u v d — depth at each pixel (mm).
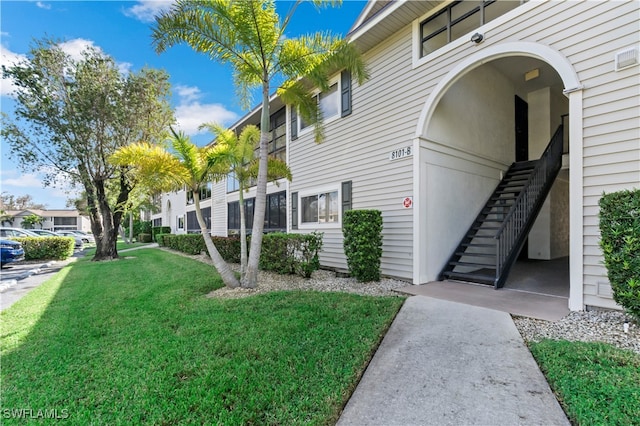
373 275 6711
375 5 8805
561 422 2094
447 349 3230
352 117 8414
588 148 4234
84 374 2898
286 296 5480
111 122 11844
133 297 5852
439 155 6984
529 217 7004
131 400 2473
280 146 12797
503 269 6051
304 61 6066
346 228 6910
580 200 4258
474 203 7918
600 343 3150
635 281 3320
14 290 6922
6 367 3078
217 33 5578
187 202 24625
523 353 3078
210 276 7723
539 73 8773
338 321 4098
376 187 7641
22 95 10773
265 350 3248
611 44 4117
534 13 4914
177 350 3316
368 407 2332
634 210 3346
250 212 14844
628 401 2188
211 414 2262
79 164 11836
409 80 6859
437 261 6820
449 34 6203
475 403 2332
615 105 4043
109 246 13062
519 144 9758
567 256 10695
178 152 6066
